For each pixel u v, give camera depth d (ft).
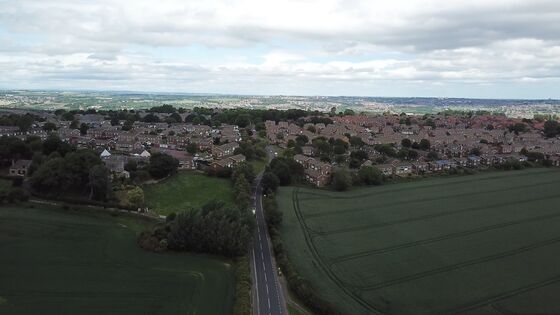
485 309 347.97
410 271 409.28
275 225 491.31
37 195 543.39
